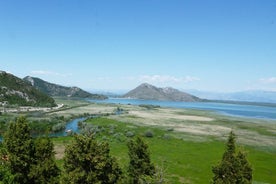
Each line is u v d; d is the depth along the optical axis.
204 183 56.00
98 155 33.19
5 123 115.12
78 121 150.88
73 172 32.41
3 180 26.72
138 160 44.06
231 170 34.38
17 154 36.31
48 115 165.38
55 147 83.31
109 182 33.84
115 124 136.38
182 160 72.81
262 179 60.41
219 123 169.50
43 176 36.78
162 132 119.69
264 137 122.12
